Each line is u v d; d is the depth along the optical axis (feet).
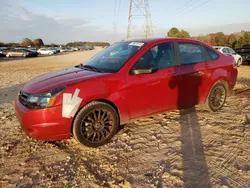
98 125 11.42
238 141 11.88
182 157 10.46
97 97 11.09
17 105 11.48
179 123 14.33
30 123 10.51
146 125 14.15
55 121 10.44
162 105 13.47
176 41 14.43
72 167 9.92
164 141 12.05
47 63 78.38
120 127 13.92
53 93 10.50
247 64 55.42
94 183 8.81
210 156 10.50
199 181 8.78
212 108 16.12
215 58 16.03
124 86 11.85
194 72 14.43
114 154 10.91
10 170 9.74
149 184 8.65
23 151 11.34
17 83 32.94
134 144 11.81
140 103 12.54
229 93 17.20
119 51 14.06
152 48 13.28
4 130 13.93
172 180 8.86
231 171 9.36
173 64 13.80
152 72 12.70
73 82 11.02
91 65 14.05
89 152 11.18
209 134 12.75
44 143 12.16
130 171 9.51
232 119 14.89
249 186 8.46
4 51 124.67
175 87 13.70
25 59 104.22
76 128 10.85
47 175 9.36
